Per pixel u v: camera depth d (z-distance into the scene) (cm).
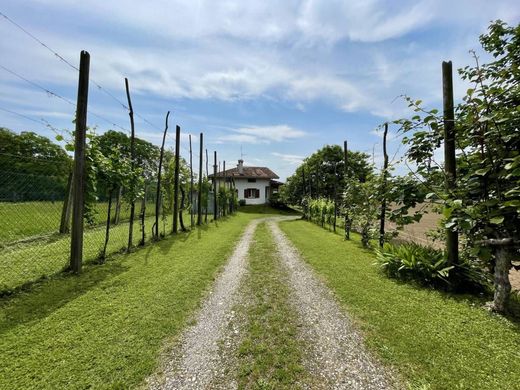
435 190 379
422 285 465
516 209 300
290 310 382
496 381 224
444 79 441
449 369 241
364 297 414
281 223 1664
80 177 524
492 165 337
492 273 416
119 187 654
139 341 291
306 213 2036
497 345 276
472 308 365
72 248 518
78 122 520
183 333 315
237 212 2678
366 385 229
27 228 854
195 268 566
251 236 1080
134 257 654
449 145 426
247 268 598
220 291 455
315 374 246
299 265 622
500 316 337
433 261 475
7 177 816
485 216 327
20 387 219
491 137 343
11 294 405
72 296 404
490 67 405
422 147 437
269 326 336
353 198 923
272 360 266
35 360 253
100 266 569
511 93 331
